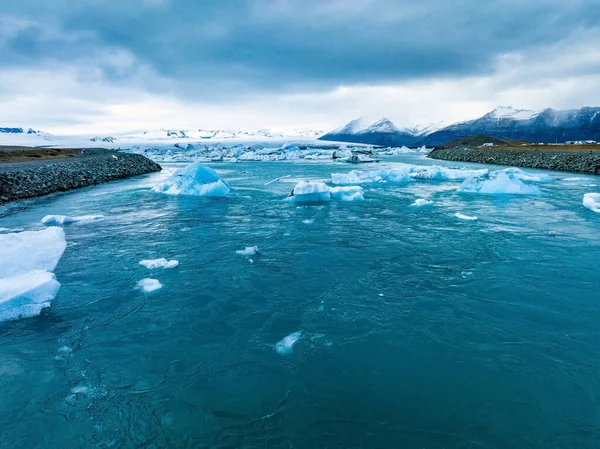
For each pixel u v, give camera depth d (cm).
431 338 604
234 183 2683
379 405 461
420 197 1978
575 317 662
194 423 437
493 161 4331
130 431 427
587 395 470
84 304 738
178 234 1243
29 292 702
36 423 439
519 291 769
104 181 2831
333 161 5544
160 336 625
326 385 500
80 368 542
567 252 1005
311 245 1107
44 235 1016
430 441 405
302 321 666
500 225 1314
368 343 595
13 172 2181
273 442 408
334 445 402
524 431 417
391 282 828
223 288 805
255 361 555
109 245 1120
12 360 560
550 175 2872
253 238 1188
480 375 513
